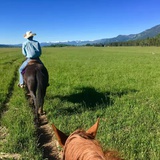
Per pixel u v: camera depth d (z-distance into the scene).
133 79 18.95
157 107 10.91
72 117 9.67
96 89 15.00
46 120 10.10
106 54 64.88
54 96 13.52
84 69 27.22
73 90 14.62
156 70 24.89
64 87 16.19
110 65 31.95
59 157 7.18
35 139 7.97
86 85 16.31
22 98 13.20
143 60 40.31
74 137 2.48
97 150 2.10
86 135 2.49
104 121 9.27
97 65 32.31
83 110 10.57
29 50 10.05
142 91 14.16
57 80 19.02
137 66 29.77
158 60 39.84
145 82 17.31
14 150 7.33
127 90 14.62
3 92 15.08
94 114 10.02
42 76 9.23
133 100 12.08
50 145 7.92
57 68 28.94
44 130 9.13
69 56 57.38
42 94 9.16
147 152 6.76
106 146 6.92
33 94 9.16
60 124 8.95
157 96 12.96
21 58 48.56
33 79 9.13
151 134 7.91
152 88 15.04
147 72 23.28
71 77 20.55
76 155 2.17
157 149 6.85
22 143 7.75
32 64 9.77
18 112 10.75
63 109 10.93
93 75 21.95
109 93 13.97
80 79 19.44
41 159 6.81
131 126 8.80
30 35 10.16
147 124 8.86
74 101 12.20
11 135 8.23
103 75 21.41
